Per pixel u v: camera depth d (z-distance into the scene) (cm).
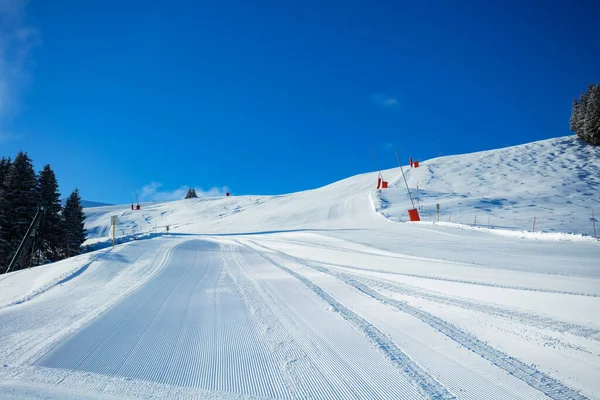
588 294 680
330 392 333
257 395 331
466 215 3316
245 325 544
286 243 2216
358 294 738
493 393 321
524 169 5175
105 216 7144
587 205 3409
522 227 2591
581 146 5928
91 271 1150
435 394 322
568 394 318
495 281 842
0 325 580
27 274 1219
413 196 4431
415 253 1526
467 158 6197
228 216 5884
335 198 5381
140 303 709
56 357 430
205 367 395
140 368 395
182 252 1708
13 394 336
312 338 477
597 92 5903
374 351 426
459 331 489
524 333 475
